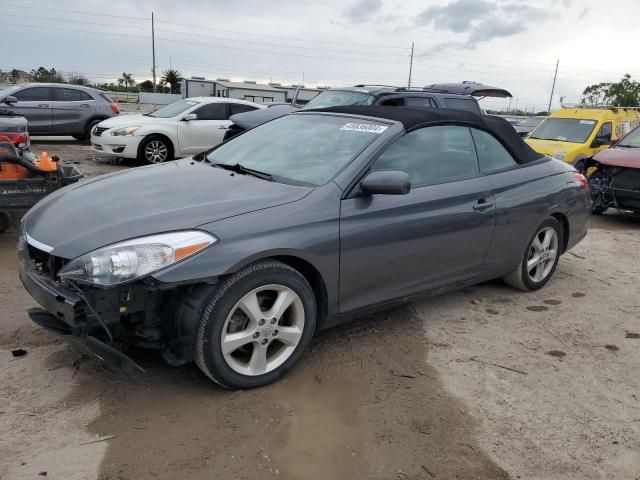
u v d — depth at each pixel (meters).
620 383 3.51
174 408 2.94
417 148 3.90
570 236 5.22
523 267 4.82
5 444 2.59
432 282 4.03
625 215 9.34
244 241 2.95
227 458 2.59
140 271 2.71
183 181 3.59
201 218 2.98
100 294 2.75
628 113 12.55
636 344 4.09
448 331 4.12
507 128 4.70
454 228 3.97
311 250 3.20
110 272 2.68
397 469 2.61
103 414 2.86
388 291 3.75
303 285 3.23
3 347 3.46
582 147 11.30
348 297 3.52
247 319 3.09
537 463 2.71
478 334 4.11
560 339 4.11
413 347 3.82
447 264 4.06
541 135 12.35
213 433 2.76
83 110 15.28
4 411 2.83
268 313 3.13
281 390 3.19
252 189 3.41
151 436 2.71
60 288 2.80
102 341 2.89
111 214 3.06
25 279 3.10
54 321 2.96
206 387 3.16
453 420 3.01
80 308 2.71
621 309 4.78
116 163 12.21
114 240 2.79
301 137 4.09
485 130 4.45
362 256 3.47
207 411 2.93
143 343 2.98
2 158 5.05
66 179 5.33
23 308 4.06
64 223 3.08
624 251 6.80
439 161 4.04
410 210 3.70
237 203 3.17
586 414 3.14
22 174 5.17
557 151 11.23
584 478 2.63
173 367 3.33
